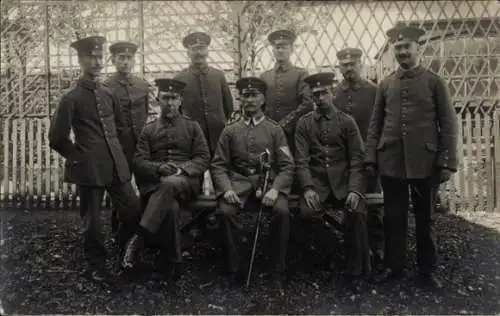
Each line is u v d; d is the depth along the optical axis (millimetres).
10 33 5805
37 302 3570
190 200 4117
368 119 4559
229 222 3867
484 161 5316
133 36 5699
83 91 4008
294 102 4574
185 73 4684
